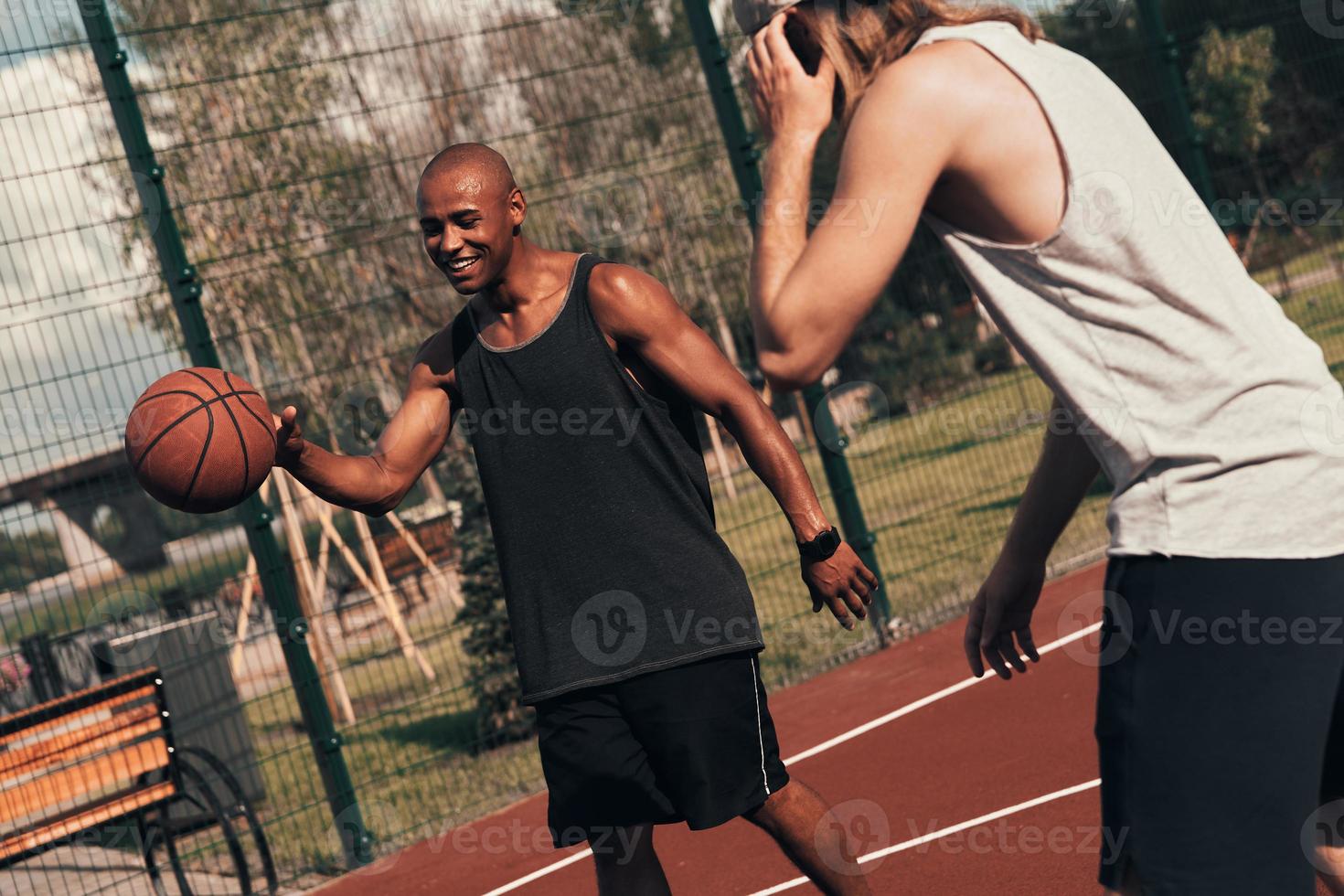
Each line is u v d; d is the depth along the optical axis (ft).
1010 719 17.74
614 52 25.04
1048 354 5.69
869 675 22.72
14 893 20.95
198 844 22.38
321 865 19.51
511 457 9.23
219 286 21.88
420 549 26.55
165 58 22.81
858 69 5.71
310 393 22.36
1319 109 35.86
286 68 20.56
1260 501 5.44
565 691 9.09
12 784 17.62
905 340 34.81
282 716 30.01
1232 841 5.33
